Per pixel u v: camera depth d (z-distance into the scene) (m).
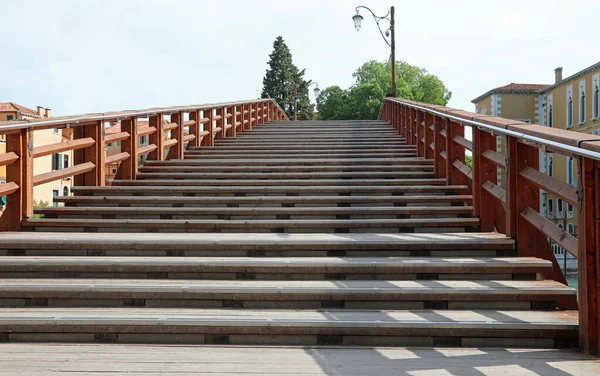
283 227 6.65
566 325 4.05
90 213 7.29
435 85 70.00
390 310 4.57
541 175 4.94
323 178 9.37
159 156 10.72
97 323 4.20
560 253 34.12
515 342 4.07
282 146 12.92
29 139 6.80
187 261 5.16
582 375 3.41
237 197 7.87
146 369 3.55
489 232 6.38
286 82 93.44
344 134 16.25
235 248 5.62
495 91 63.22
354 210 7.09
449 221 6.51
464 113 7.16
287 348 4.05
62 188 55.78
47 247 5.67
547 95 59.25
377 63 73.06
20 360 3.73
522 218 5.52
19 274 5.18
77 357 3.80
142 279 5.12
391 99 19.22
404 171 9.78
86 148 8.45
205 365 3.63
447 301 4.60
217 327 4.18
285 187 8.28
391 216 7.07
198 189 8.36
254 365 3.63
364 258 5.43
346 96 69.00
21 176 6.72
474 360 3.73
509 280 5.03
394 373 3.47
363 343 4.15
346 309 4.60
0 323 4.20
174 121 11.70
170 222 6.71
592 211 3.84
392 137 15.21
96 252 5.66
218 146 13.30
